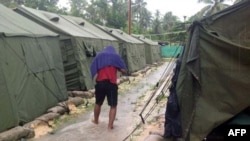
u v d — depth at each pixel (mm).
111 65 4121
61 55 5914
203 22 2867
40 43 5023
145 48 16438
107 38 9453
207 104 2822
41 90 4711
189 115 2861
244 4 2809
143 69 13359
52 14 7969
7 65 3875
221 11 2846
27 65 4414
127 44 11195
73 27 7773
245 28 2824
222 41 2768
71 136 3766
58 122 4328
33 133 3703
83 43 6785
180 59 3061
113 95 4090
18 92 4020
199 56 2846
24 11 6605
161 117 4398
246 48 2707
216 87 2807
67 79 6387
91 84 6785
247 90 2750
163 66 16812
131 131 3920
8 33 4051
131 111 5090
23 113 4047
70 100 5449
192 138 2814
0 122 3504
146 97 6289
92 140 3623
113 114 4090
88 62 6949
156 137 3314
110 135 3801
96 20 27234
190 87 2861
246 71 2742
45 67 5016
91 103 5688
